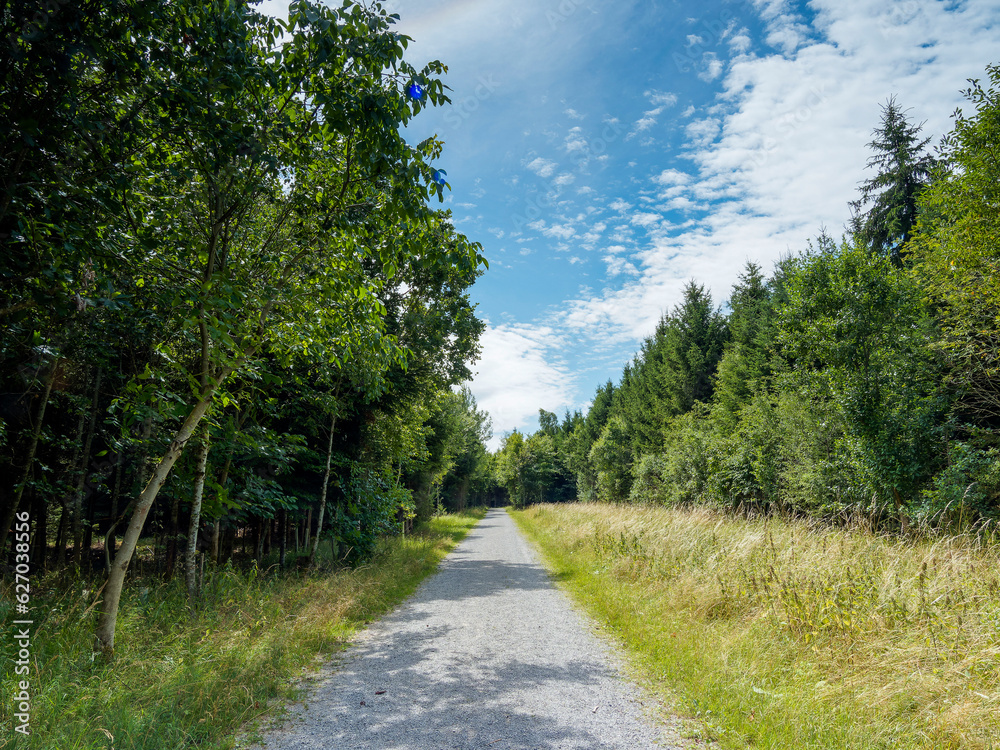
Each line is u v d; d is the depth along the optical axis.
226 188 5.34
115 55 4.30
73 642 5.07
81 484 9.09
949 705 3.75
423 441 19.73
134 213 5.44
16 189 4.03
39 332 5.66
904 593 5.49
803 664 4.81
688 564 8.74
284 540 13.40
